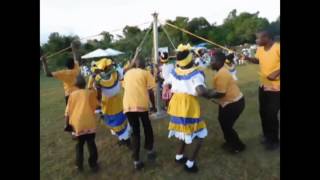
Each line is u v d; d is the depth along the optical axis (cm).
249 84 1099
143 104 484
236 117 502
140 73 491
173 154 534
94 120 483
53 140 645
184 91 449
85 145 605
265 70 482
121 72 590
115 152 563
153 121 712
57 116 845
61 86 1689
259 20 4094
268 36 468
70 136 664
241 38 4162
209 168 479
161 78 726
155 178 463
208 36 4431
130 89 484
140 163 491
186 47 455
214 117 715
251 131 603
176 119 461
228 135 511
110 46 3036
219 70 480
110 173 488
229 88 485
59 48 3055
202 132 461
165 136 616
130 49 2883
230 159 500
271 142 514
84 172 497
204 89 437
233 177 449
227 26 4644
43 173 501
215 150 535
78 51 654
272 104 489
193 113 451
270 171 455
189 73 447
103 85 542
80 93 477
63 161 541
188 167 468
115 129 565
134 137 487
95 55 2086
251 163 482
